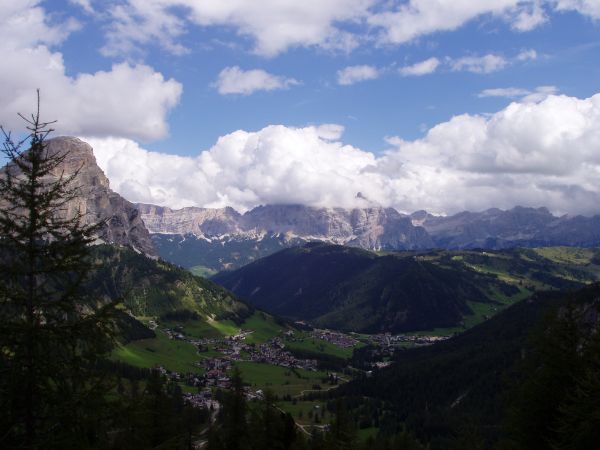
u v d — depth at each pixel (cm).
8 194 2588
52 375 2472
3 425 2373
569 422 4472
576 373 5106
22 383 2403
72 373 2523
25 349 2455
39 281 2627
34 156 2647
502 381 6588
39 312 2561
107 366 2662
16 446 2359
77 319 2614
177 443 3738
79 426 2461
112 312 2684
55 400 2459
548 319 5822
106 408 2555
